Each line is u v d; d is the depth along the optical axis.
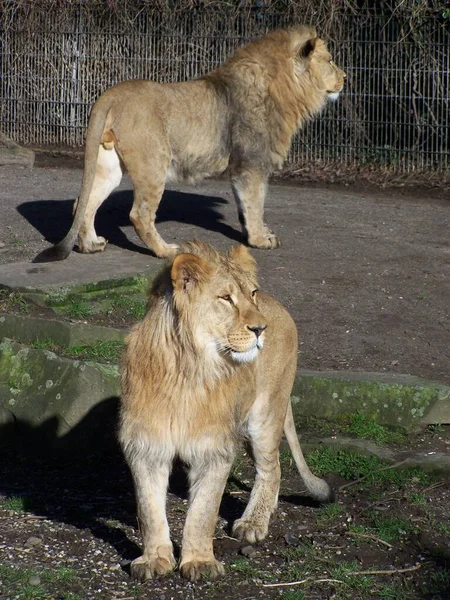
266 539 7.10
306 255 13.68
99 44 23.88
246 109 13.50
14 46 24.67
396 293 12.21
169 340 6.13
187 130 13.12
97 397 8.98
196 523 6.41
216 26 22.67
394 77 21.16
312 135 21.86
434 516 7.43
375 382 9.03
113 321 10.89
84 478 8.49
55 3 24.08
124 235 14.38
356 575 6.49
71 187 18.41
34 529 7.29
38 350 9.48
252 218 13.85
